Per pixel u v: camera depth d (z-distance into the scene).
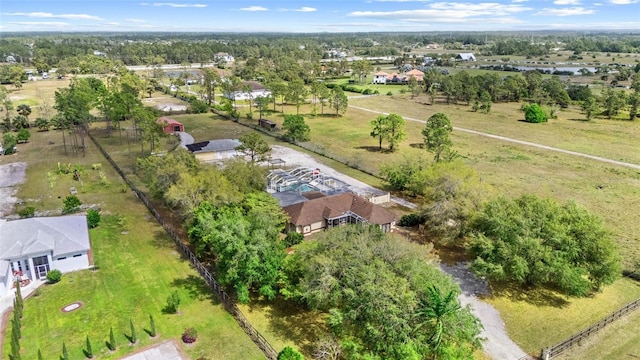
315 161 71.69
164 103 123.44
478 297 34.72
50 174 62.44
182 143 78.75
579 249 34.16
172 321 31.33
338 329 27.30
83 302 33.41
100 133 90.44
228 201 42.53
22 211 48.97
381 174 62.81
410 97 143.38
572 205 38.00
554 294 35.38
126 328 30.48
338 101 111.75
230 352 28.27
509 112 117.38
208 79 124.38
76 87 102.12
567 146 81.38
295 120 84.19
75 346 28.59
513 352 28.61
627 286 36.84
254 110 117.50
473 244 36.88
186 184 42.88
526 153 76.50
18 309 31.08
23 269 35.94
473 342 27.12
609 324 31.59
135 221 48.56
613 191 57.88
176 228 46.84
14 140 76.75
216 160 70.94
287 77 166.12
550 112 108.75
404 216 48.12
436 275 29.27
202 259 40.28
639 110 106.38
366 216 45.25
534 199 38.59
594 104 107.88
